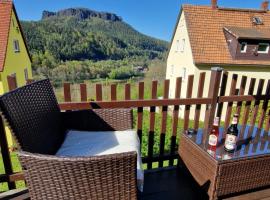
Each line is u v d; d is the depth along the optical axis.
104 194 1.18
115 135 1.91
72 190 1.16
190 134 2.08
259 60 10.93
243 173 1.71
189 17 11.23
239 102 2.62
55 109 1.87
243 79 2.57
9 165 1.89
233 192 1.75
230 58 10.68
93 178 1.13
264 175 1.79
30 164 1.12
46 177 1.13
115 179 1.15
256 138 2.00
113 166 1.12
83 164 1.09
